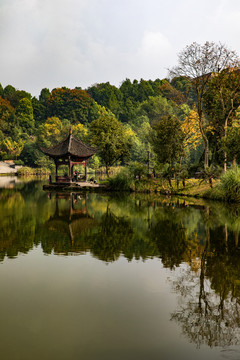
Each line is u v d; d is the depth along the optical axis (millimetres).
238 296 6980
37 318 5887
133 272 8430
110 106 165000
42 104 159000
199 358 4730
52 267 8812
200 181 30312
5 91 157375
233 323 5816
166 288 7375
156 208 20906
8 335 5285
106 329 5520
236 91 31453
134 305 6473
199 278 8008
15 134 113500
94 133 42281
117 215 18094
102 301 6637
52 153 40406
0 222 15586
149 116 148250
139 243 11578
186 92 34469
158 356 4773
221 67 30359
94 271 8508
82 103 146625
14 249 10680
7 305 6426
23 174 78750
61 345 5008
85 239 12180
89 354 4777
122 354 4789
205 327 5664
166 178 34625
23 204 23203
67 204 23281
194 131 38344
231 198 23781
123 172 36250
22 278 7965
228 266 8984
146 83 183750
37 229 14000
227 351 4961
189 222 15727
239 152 25953
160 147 30688
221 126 33531
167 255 10055
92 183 40094
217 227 14492
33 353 4777
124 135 42781
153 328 5590
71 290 7207
